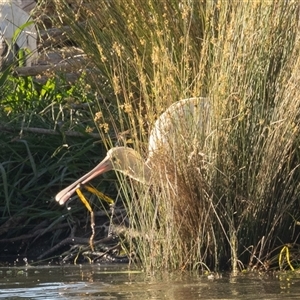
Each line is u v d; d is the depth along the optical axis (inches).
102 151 509.4
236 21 410.9
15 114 548.4
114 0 493.4
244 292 350.9
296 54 404.8
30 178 512.4
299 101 398.0
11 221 494.3
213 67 406.0
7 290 372.8
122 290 362.9
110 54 492.4
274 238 404.5
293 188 403.9
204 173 397.1
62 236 484.7
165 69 417.4
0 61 580.1
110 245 461.1
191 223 399.2
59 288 373.4
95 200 490.6
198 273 394.3
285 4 414.6
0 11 599.2
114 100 496.4
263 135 396.5
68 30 511.8
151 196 406.6
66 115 538.9
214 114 397.1
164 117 397.7
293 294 344.8
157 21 467.8
